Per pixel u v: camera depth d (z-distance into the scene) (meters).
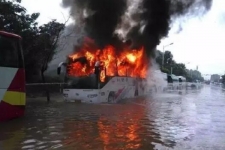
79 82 17.69
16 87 10.09
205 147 7.09
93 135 8.06
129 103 18.23
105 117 11.65
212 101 21.06
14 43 10.12
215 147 7.10
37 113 12.48
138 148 6.77
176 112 13.88
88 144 7.02
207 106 17.22
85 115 12.12
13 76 9.98
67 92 17.75
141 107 15.88
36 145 6.84
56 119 10.89
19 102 10.20
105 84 18.20
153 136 8.16
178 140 7.77
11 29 20.02
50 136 7.84
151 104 17.84
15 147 6.64
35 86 22.17
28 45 21.44
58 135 7.99
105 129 9.02
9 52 9.91
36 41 21.84
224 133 8.85
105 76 18.23
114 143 7.19
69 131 8.59
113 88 19.25
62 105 15.88
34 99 18.97
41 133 8.23
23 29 21.19
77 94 17.58
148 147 6.90
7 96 9.76
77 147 6.71
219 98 24.64
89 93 17.41
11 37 10.02
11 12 20.08
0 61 9.59
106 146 6.87
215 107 16.64
